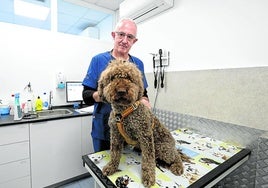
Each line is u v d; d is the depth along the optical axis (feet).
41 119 5.82
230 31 4.64
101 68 4.14
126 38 4.07
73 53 8.28
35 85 7.35
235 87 4.54
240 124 4.46
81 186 6.46
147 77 7.36
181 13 5.90
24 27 6.92
